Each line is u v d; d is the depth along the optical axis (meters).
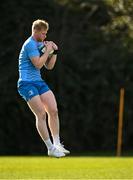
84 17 89.12
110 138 86.69
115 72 86.06
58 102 84.75
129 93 86.06
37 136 85.19
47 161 54.69
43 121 28.66
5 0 86.50
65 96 85.19
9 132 84.69
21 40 84.62
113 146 86.94
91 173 41.69
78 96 85.75
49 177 38.44
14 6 86.50
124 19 88.06
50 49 28.73
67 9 88.06
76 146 85.75
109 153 83.19
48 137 28.77
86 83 85.94
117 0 88.81
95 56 86.56
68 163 52.06
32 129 85.00
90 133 86.44
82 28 88.62
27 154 85.00
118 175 39.88
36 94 28.53
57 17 87.06
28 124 84.94
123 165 49.44
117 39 87.75
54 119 28.80
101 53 86.56
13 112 84.19
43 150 85.25
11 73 83.81
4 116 84.38
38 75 28.86
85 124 85.94
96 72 86.50
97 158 61.81
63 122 84.94
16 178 37.09
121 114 76.50
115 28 88.31
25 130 85.00
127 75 86.31
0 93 83.81
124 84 86.00
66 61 85.94
